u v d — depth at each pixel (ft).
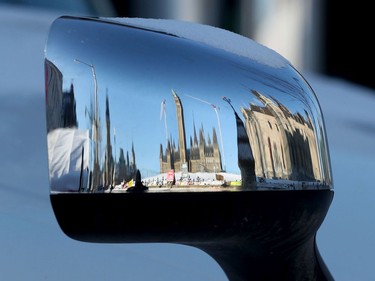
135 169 2.57
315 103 3.16
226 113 2.75
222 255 3.33
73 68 2.59
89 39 2.64
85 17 2.80
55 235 5.32
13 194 6.06
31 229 5.33
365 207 8.20
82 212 2.53
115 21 2.82
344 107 13.35
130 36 2.70
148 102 2.62
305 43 28.60
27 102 8.21
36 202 5.97
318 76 15.61
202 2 25.14
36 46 9.79
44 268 4.88
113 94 2.58
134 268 5.19
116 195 2.55
